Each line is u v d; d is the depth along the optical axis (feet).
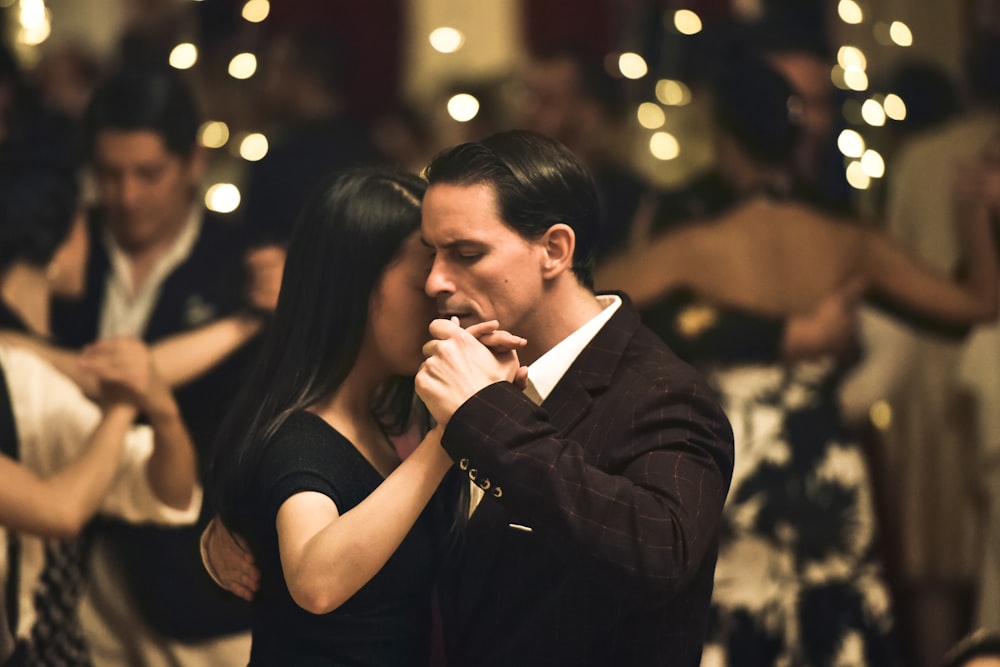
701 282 16.71
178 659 14.12
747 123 16.58
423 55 31.86
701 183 17.12
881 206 21.85
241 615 14.29
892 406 21.57
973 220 17.31
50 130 14.60
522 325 9.71
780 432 16.44
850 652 16.38
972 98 22.67
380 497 9.04
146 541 13.91
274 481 9.41
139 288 15.75
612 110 23.20
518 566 9.53
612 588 8.85
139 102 15.40
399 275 9.93
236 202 18.04
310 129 20.65
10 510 11.98
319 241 10.05
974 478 21.49
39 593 13.39
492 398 8.97
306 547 9.00
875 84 23.12
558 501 8.71
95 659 14.05
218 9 26.73
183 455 13.30
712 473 9.28
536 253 9.55
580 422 9.57
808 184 17.33
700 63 25.05
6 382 12.66
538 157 9.57
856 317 17.06
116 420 12.70
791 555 16.40
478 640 9.65
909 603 21.59
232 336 14.71
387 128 29.68
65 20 29.45
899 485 21.62
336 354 9.99
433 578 10.03
